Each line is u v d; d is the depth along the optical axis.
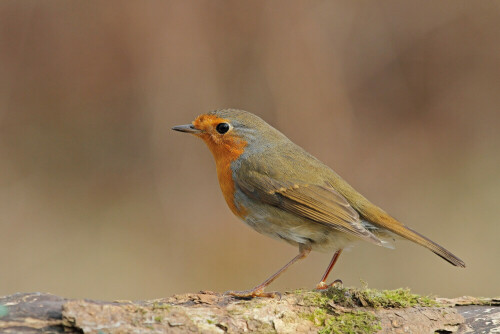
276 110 14.68
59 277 12.84
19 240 13.64
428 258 13.36
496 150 15.39
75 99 15.24
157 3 14.73
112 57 14.99
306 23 14.79
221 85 14.77
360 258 13.22
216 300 5.75
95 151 15.09
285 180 6.94
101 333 4.84
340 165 14.70
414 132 15.51
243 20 14.75
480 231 14.01
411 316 5.70
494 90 15.57
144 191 14.64
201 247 13.62
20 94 15.24
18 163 14.98
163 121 14.75
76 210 14.36
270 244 13.11
